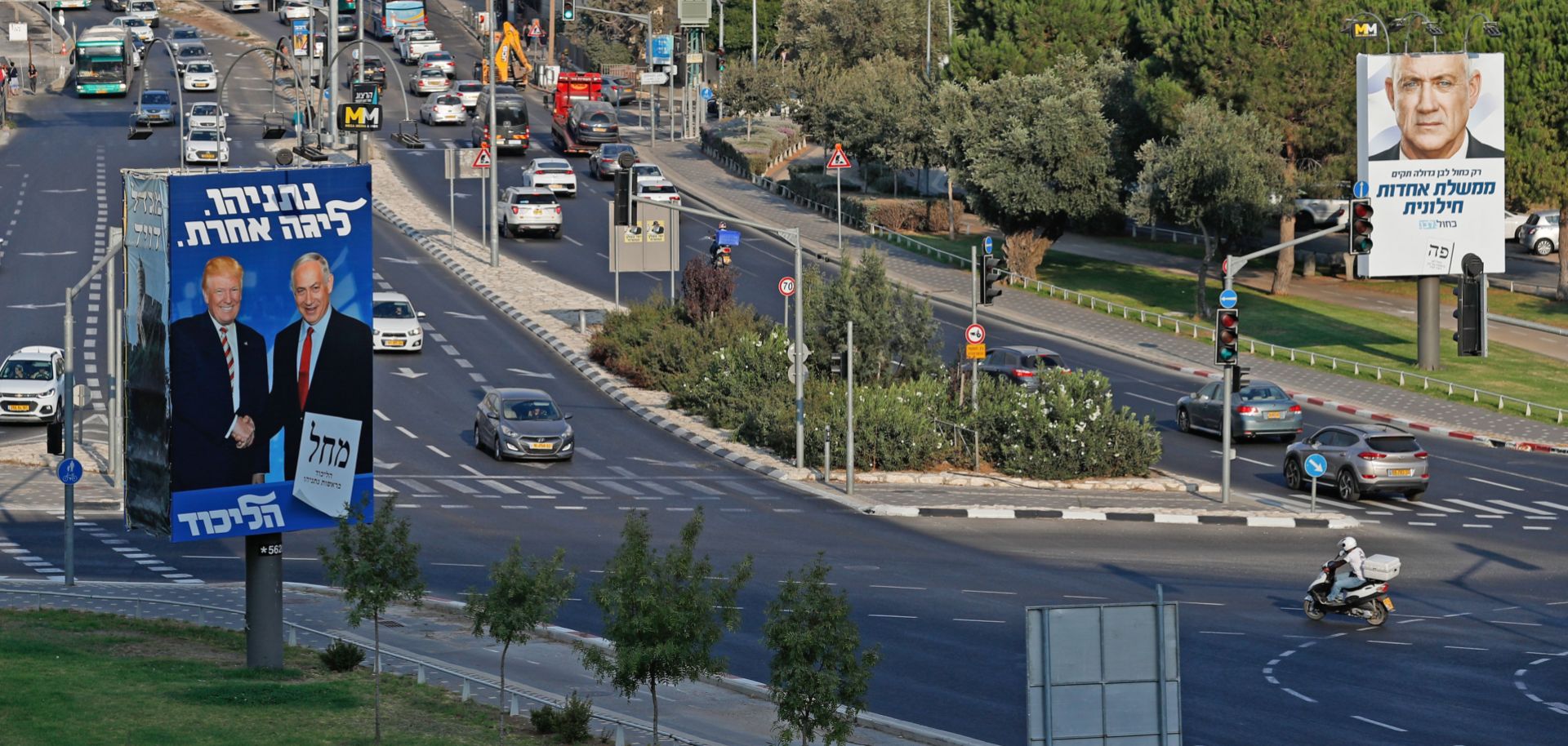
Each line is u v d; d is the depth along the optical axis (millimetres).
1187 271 104562
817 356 68812
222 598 42500
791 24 152250
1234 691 34406
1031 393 63969
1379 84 78562
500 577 28375
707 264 91625
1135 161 98312
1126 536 51531
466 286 92000
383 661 35938
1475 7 98750
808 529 51688
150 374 35375
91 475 58250
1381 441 56750
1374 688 34844
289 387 35594
